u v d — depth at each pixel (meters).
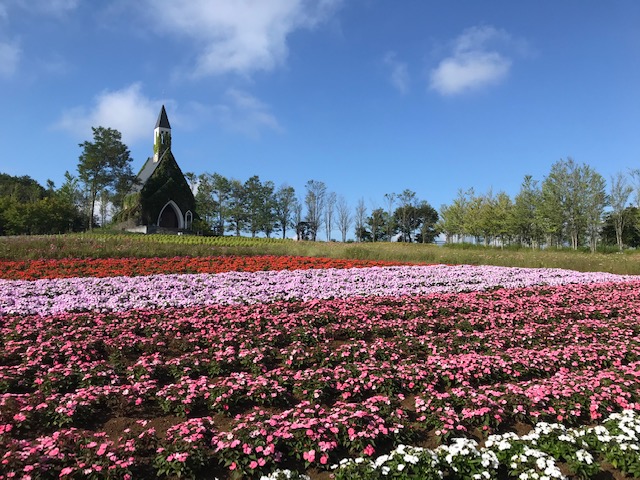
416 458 4.49
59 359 7.33
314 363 7.67
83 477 4.29
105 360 7.57
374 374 6.75
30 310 10.09
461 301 12.08
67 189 75.44
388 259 24.20
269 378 6.74
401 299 12.27
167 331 8.83
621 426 5.27
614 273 21.86
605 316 11.45
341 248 26.81
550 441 5.07
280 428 5.02
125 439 4.91
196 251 22.47
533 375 7.43
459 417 5.71
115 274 15.91
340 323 9.75
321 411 5.59
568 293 14.14
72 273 15.66
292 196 85.25
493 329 9.59
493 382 7.11
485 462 4.57
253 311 10.43
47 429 5.45
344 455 5.01
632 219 45.25
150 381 6.36
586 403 6.06
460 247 50.06
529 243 54.84
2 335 8.22
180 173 68.75
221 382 6.30
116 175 61.72
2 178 84.38
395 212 82.00
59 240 22.69
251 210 85.06
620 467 4.89
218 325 9.23
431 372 6.93
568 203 42.59
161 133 75.00
